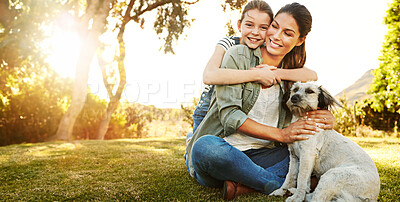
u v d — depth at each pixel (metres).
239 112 2.55
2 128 12.17
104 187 3.03
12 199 2.72
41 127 13.34
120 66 18.12
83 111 15.45
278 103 2.83
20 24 11.77
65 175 3.70
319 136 2.62
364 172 2.31
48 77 14.59
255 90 2.69
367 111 14.90
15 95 12.90
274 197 2.59
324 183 2.26
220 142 2.49
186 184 3.09
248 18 2.79
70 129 13.58
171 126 19.16
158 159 4.84
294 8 2.67
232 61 2.71
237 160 2.48
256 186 2.62
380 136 11.73
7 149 6.88
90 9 14.09
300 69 2.96
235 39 3.19
